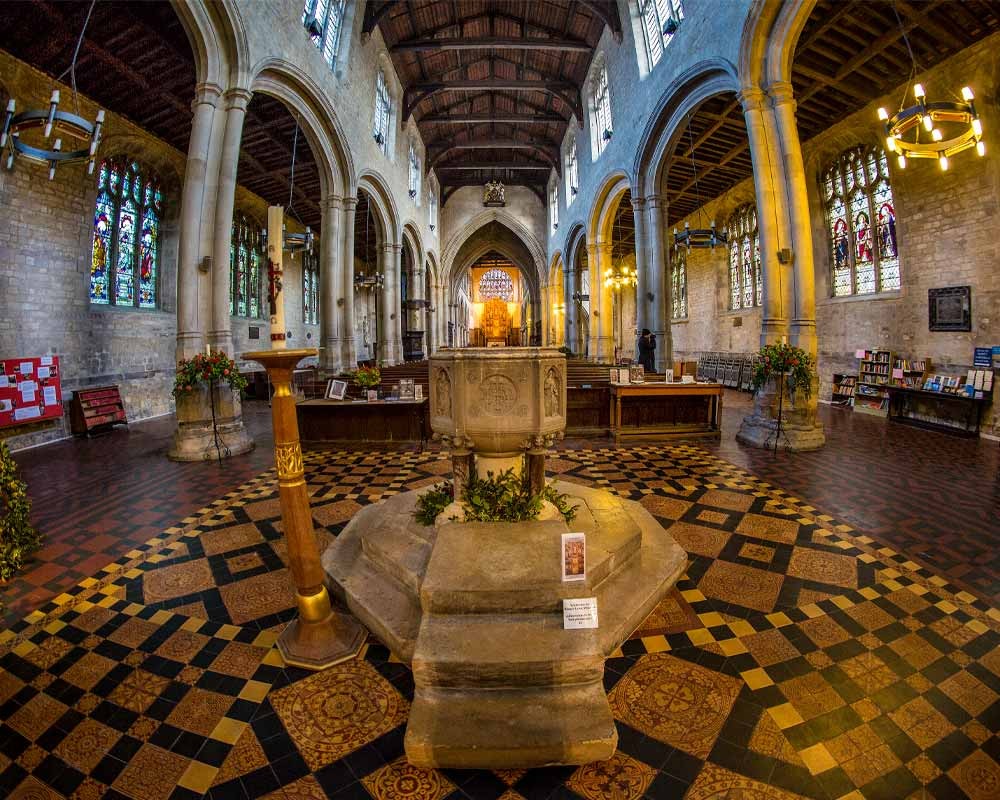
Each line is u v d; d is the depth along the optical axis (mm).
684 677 2445
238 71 7621
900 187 10125
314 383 10000
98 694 2387
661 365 12383
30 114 4992
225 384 7516
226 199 7539
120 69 8922
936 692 2336
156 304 12258
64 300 9359
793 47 7406
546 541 2992
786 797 1811
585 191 18469
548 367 3346
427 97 18844
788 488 5461
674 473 6148
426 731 1979
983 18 7723
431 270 25391
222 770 1959
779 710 2230
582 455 7234
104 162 10555
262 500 5234
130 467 6688
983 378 8148
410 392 8062
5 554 3250
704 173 15109
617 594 2980
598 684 2268
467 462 3557
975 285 8781
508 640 2332
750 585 3340
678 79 10148
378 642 2773
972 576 3420
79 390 9266
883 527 4305
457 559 2771
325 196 11898
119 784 1902
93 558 3865
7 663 2621
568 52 17609
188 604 3197
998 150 8266
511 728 1996
